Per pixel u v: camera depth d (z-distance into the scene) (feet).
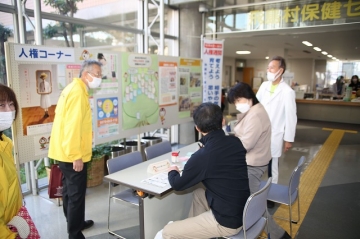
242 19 18.25
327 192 11.69
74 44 12.76
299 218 9.12
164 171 7.60
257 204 5.69
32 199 11.01
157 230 7.37
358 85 30.91
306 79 51.88
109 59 11.34
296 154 17.49
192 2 16.92
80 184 7.55
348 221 9.32
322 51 37.63
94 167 12.14
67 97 7.17
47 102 9.45
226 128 11.85
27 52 8.77
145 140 15.40
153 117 13.84
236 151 5.59
